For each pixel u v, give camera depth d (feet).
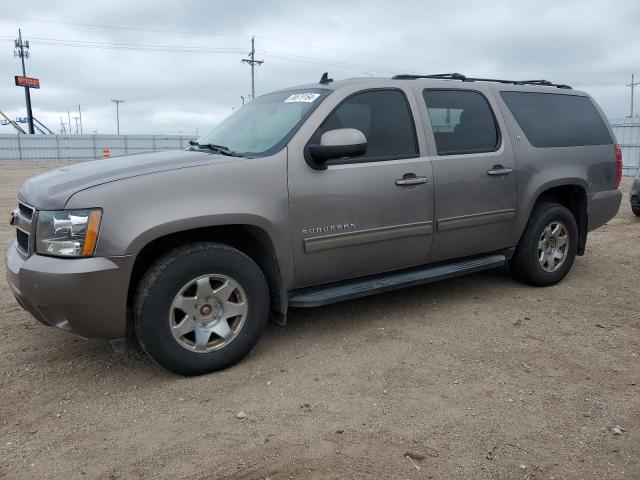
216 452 9.14
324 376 11.80
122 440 9.50
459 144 15.44
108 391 11.24
